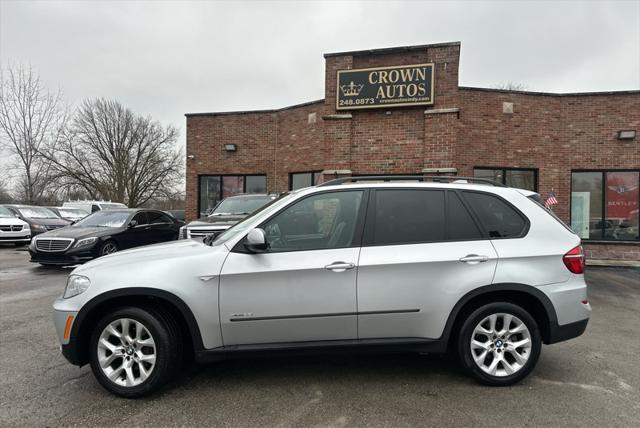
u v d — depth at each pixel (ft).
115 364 10.46
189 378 11.36
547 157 39.06
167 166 122.93
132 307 10.32
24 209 51.47
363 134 33.27
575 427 8.82
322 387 10.78
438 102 31.63
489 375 10.73
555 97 39.17
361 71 32.76
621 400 10.09
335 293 10.42
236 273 10.24
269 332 10.41
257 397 10.21
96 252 29.86
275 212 11.10
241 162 46.21
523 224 11.25
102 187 114.42
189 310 10.15
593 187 39.17
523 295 11.06
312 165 41.70
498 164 38.63
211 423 9.00
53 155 95.91
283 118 44.55
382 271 10.50
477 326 10.80
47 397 10.19
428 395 10.32
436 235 10.96
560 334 10.84
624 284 26.94
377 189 11.35
